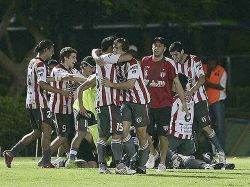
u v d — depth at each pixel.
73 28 73.38
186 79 42.00
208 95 55.88
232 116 66.94
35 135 42.12
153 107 38.06
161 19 69.94
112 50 35.31
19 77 70.19
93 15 71.25
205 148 54.53
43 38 71.56
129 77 34.69
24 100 64.25
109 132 35.50
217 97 55.88
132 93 35.31
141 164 36.22
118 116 35.25
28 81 41.50
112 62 34.62
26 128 63.06
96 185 30.16
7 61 70.12
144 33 74.31
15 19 75.06
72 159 41.62
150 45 74.19
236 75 73.75
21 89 70.19
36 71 40.94
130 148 36.00
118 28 73.88
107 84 34.75
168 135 40.47
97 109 35.38
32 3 70.12
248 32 73.62
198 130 43.50
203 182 31.91
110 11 68.50
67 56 42.00
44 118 41.38
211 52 73.62
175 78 38.25
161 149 38.19
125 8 67.75
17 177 33.78
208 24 72.69
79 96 37.16
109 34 75.06
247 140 65.00
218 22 72.38
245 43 73.81
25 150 60.16
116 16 72.44
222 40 73.56
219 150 43.03
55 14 70.75
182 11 70.38
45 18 71.06
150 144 40.41
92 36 74.94
